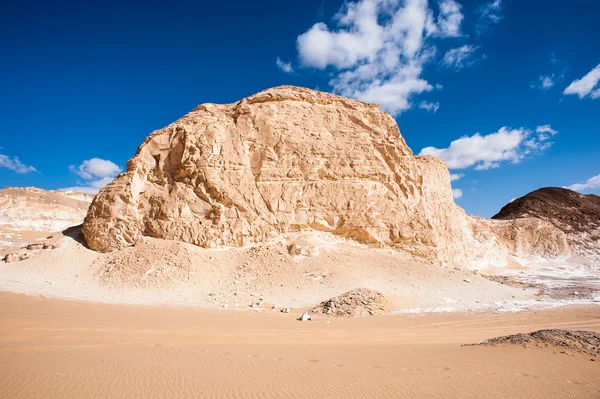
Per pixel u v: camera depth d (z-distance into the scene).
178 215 34.25
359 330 18.06
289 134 38.44
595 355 11.06
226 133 37.75
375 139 40.06
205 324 18.84
